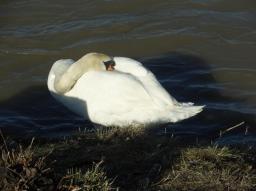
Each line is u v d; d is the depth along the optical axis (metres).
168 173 8.36
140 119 10.59
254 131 11.09
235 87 12.55
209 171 8.39
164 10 15.35
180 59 13.62
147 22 14.87
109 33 14.48
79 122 11.40
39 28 14.70
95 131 10.26
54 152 8.79
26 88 12.59
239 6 15.46
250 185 8.18
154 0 15.70
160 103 10.53
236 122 11.36
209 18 14.98
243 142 10.64
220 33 14.45
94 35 14.43
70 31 14.53
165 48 14.03
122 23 14.83
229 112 11.65
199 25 14.73
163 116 10.47
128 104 10.66
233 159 8.90
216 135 10.95
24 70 13.22
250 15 15.09
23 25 14.84
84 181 7.62
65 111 11.76
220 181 8.21
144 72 10.93
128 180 8.17
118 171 8.36
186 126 11.16
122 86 10.76
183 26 14.70
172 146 9.42
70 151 8.89
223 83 12.71
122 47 14.04
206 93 12.34
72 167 8.28
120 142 9.41
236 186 8.14
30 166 7.41
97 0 15.65
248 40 14.20
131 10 15.36
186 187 8.08
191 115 10.55
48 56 13.69
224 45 14.05
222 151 8.91
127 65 11.15
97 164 8.16
